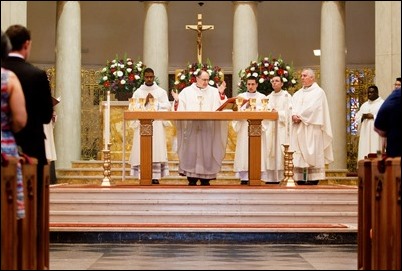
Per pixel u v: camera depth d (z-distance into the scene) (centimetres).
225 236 1119
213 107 1473
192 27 1764
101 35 2116
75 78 1873
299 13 2119
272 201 1218
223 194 1224
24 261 682
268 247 1059
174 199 1221
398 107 753
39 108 764
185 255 953
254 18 1886
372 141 1669
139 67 1777
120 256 941
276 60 1750
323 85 1875
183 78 1730
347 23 2186
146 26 1870
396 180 644
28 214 700
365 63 2203
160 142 1525
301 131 1516
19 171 658
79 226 1139
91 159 2128
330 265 855
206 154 1445
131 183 1551
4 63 760
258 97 1541
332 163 1864
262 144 1506
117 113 1809
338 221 1205
